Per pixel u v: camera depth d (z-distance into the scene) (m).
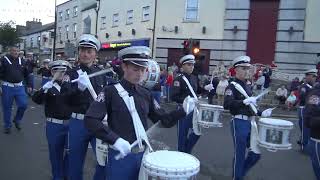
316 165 5.61
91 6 40.12
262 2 27.83
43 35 55.12
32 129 11.07
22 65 10.27
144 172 3.63
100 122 3.74
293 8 27.28
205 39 28.69
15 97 10.27
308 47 27.12
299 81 22.94
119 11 34.75
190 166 3.47
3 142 9.27
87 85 5.24
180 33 29.22
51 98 5.84
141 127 3.88
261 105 21.72
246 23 28.02
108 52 36.38
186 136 7.63
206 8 28.67
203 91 8.38
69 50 24.66
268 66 25.20
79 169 5.50
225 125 14.30
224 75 20.03
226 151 9.79
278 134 6.07
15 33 52.28
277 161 9.20
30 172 7.14
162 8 29.62
